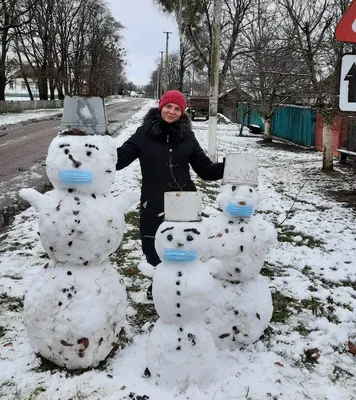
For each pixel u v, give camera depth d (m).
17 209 7.31
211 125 11.02
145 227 3.58
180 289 2.48
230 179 3.04
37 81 49.47
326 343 3.31
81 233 2.62
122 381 2.64
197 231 2.50
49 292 2.67
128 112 36.81
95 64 38.97
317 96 10.59
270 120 19.80
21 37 37.59
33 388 2.59
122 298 2.88
